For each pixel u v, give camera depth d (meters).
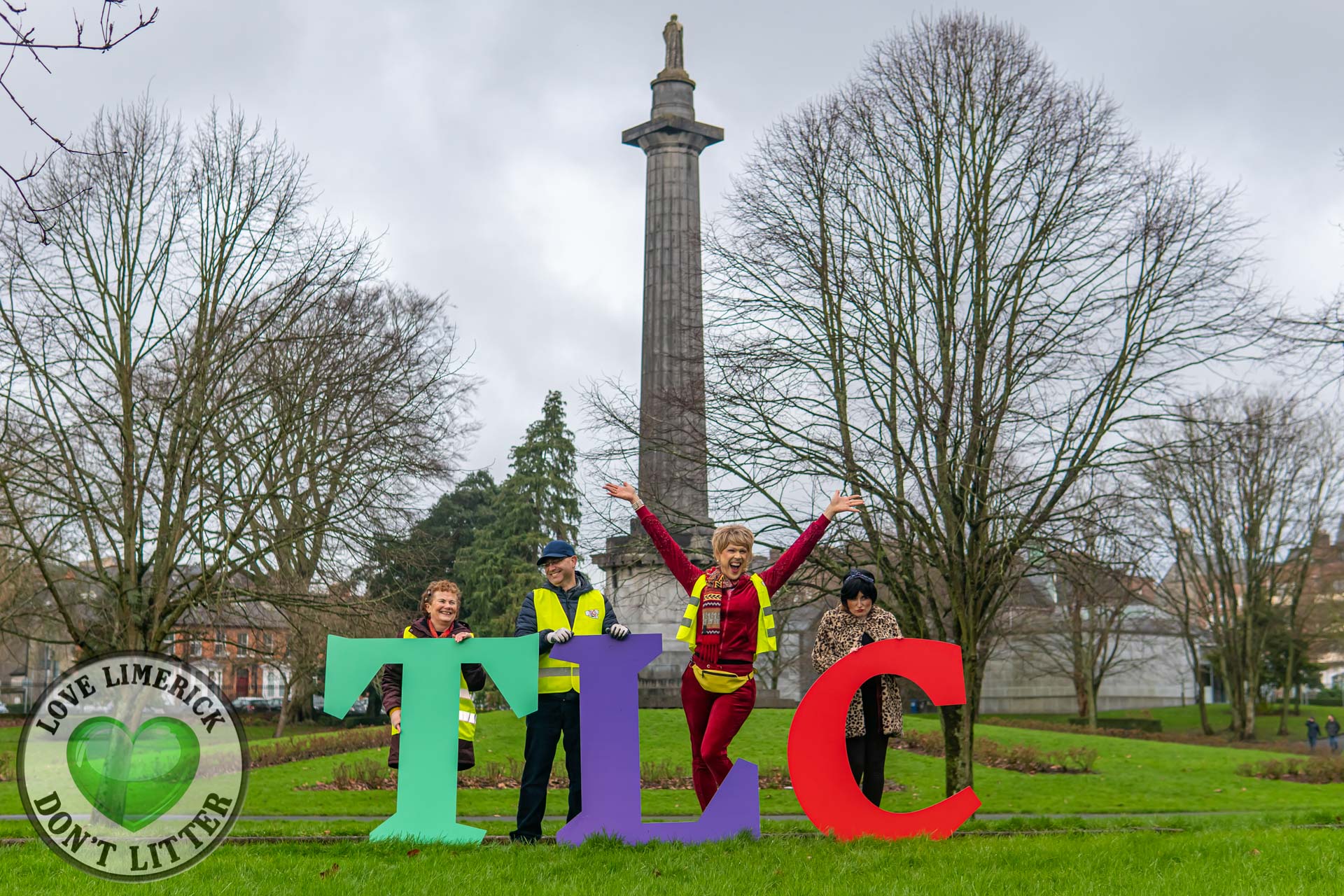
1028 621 48.72
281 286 20.95
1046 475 17.95
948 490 17.98
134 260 20.16
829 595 19.23
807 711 9.80
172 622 19.70
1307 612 52.38
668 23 34.41
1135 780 25.28
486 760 24.36
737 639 9.61
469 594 56.22
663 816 15.77
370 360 21.69
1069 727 48.50
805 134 19.75
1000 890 7.51
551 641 9.75
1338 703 74.81
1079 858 8.65
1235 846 9.65
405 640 9.82
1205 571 52.91
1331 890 7.64
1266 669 57.62
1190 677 74.19
